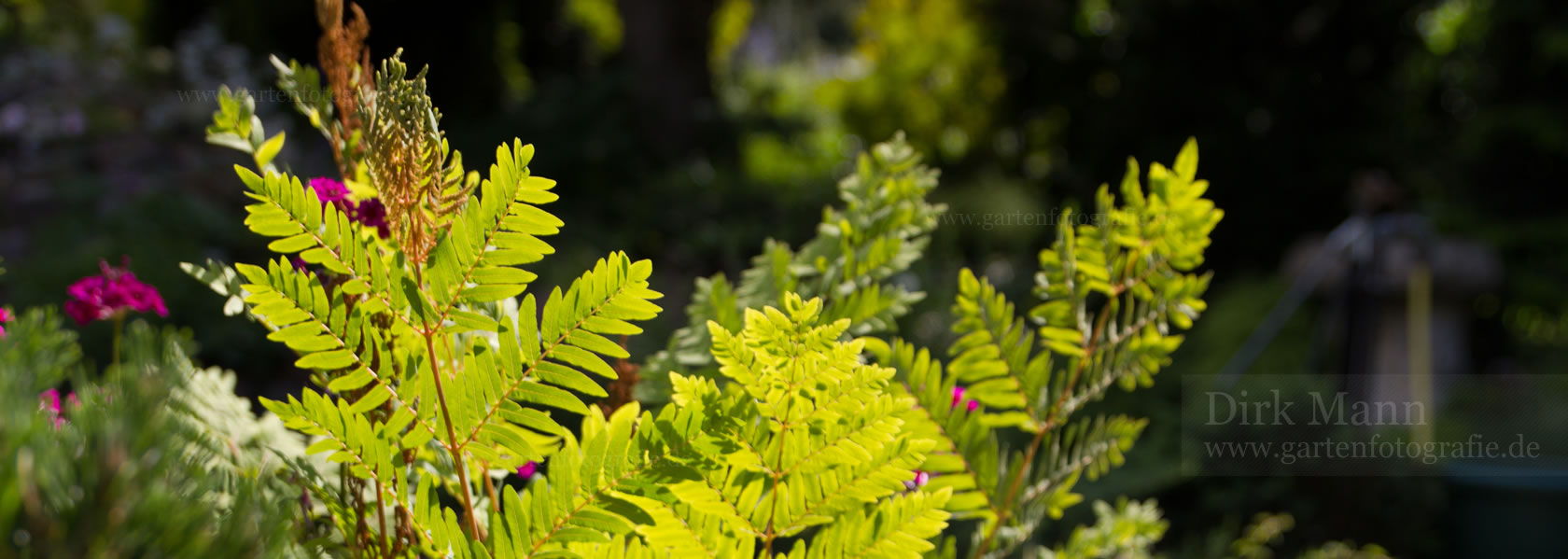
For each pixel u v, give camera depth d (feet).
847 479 2.27
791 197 30.37
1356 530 12.79
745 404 2.11
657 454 2.08
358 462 2.08
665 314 11.81
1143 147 30.12
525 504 2.07
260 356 16.26
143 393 1.20
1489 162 23.67
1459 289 16.61
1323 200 28.76
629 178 31.30
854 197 3.53
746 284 3.60
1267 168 28.96
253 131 2.56
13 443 1.18
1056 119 33.42
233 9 31.48
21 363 1.68
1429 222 17.63
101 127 24.12
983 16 35.35
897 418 2.18
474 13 35.12
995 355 3.11
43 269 17.30
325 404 2.02
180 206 20.02
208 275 2.28
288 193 1.89
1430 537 12.71
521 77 38.88
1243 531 12.49
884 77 37.52
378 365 2.08
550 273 19.76
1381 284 16.63
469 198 1.93
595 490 2.08
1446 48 26.45
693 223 28.55
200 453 1.96
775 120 37.04
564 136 31.96
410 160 1.91
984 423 3.10
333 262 1.95
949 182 33.22
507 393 2.04
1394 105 28.12
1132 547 3.92
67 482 1.16
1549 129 22.57
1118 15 31.17
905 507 2.30
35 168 22.39
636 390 3.19
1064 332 3.21
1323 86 28.94
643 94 34.37
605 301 1.97
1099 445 3.32
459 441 2.08
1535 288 21.99
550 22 41.52
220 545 1.23
